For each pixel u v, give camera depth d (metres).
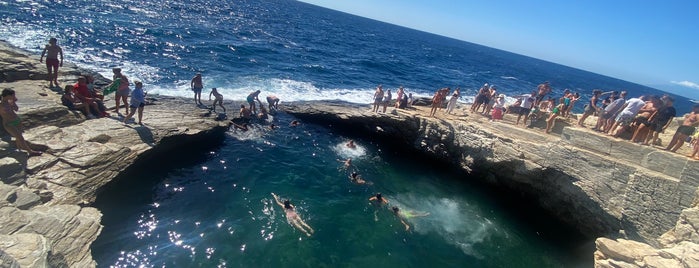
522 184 15.57
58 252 6.91
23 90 13.23
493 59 130.25
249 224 10.91
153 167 13.04
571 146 13.57
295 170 14.91
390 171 16.80
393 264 10.41
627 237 11.91
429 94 36.53
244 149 15.85
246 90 24.34
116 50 28.00
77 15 38.84
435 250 11.47
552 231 14.19
